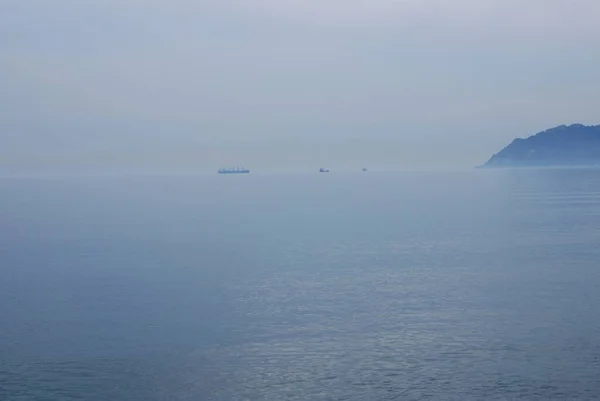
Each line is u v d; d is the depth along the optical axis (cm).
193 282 4588
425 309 3772
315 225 8781
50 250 6344
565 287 4312
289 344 3150
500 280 4575
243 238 7306
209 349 3080
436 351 3030
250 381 2703
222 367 2853
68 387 2656
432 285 4428
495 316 3597
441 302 3934
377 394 2573
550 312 3662
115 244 6819
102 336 3278
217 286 4438
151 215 10919
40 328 3428
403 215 10256
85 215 10994
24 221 9825
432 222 8969
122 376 2758
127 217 10506
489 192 17288
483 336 3234
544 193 15950
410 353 3006
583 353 2967
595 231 7462
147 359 2953
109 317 3631
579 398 2517
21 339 3241
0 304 3944
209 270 5075
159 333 3334
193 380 2720
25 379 2736
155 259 5678
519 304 3859
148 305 3906
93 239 7306
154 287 4419
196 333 3325
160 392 2608
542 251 5947
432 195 16375
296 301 3994
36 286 4478
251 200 15500
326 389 2628
